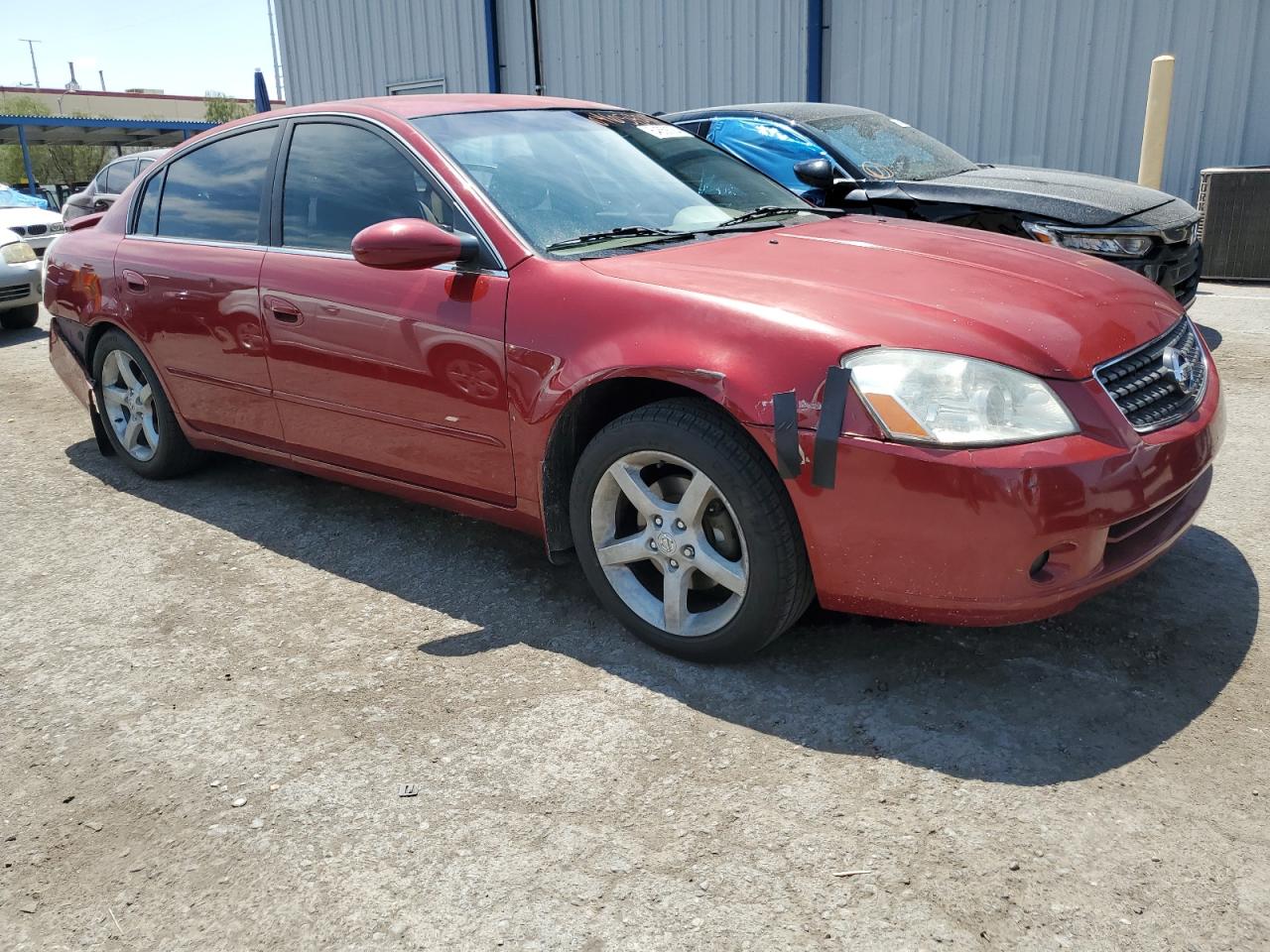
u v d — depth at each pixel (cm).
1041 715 248
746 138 686
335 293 332
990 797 220
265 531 392
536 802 225
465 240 294
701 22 1188
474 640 300
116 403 453
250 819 224
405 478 337
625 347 265
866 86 1107
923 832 210
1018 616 236
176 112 5325
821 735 245
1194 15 924
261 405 374
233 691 276
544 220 310
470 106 358
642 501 276
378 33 1510
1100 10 962
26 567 366
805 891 195
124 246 422
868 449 233
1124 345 254
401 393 321
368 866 208
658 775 232
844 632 291
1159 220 583
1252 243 830
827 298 257
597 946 184
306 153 362
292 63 1639
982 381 231
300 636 307
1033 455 226
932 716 250
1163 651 274
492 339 292
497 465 304
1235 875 194
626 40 1256
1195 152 959
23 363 745
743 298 258
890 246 312
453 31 1414
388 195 333
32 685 284
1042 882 195
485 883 202
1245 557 329
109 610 329
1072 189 611
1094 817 212
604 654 288
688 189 358
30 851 217
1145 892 191
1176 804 215
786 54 1138
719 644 270
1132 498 234
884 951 180
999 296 263
